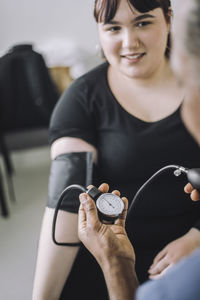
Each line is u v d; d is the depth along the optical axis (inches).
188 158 43.1
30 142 87.2
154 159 43.2
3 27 116.1
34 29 117.3
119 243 32.8
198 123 21.0
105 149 45.0
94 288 42.6
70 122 45.5
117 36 40.6
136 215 44.6
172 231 44.6
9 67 79.6
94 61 117.7
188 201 44.1
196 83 18.9
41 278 41.8
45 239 43.0
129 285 30.6
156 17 39.4
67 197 43.1
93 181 44.6
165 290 19.5
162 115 42.8
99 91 45.0
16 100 82.5
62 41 117.0
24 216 88.8
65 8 115.4
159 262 41.0
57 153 45.9
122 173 44.4
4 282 71.6
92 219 32.9
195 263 19.6
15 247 79.8
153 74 43.1
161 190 43.7
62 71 101.8
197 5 18.0
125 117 43.8
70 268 42.4
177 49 19.3
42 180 102.6
